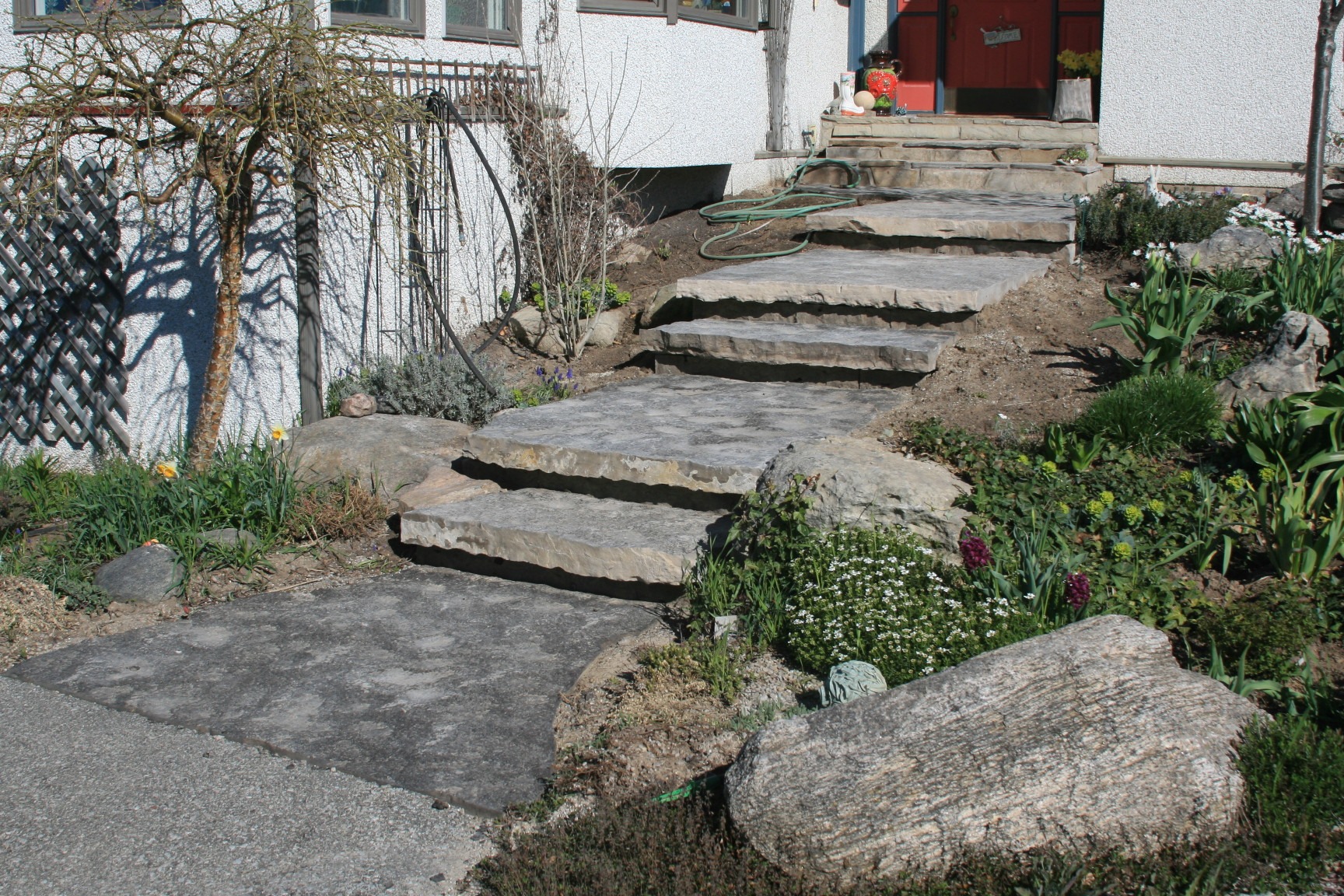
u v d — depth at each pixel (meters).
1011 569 4.63
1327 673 4.12
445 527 5.71
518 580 5.69
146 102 6.27
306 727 4.26
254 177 7.30
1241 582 4.63
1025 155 11.27
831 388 7.11
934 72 13.93
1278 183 10.48
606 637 4.98
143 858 3.53
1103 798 3.23
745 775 3.39
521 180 9.30
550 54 9.46
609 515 5.74
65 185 7.66
